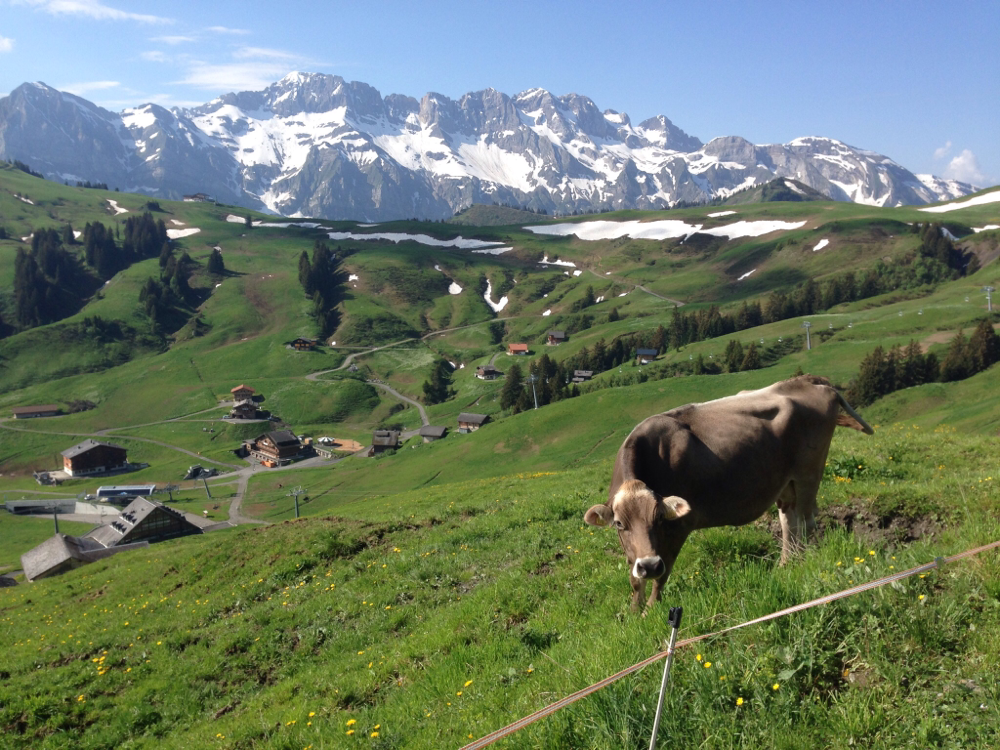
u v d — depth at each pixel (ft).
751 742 16.58
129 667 53.26
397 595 49.62
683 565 32.12
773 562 30.22
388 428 629.92
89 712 47.29
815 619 19.93
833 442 71.36
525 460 391.86
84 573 127.44
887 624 19.16
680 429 28.86
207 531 374.43
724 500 28.66
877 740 15.85
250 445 591.78
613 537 43.32
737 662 19.15
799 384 31.35
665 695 18.70
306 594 57.93
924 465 56.18
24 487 526.16
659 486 28.30
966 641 18.33
